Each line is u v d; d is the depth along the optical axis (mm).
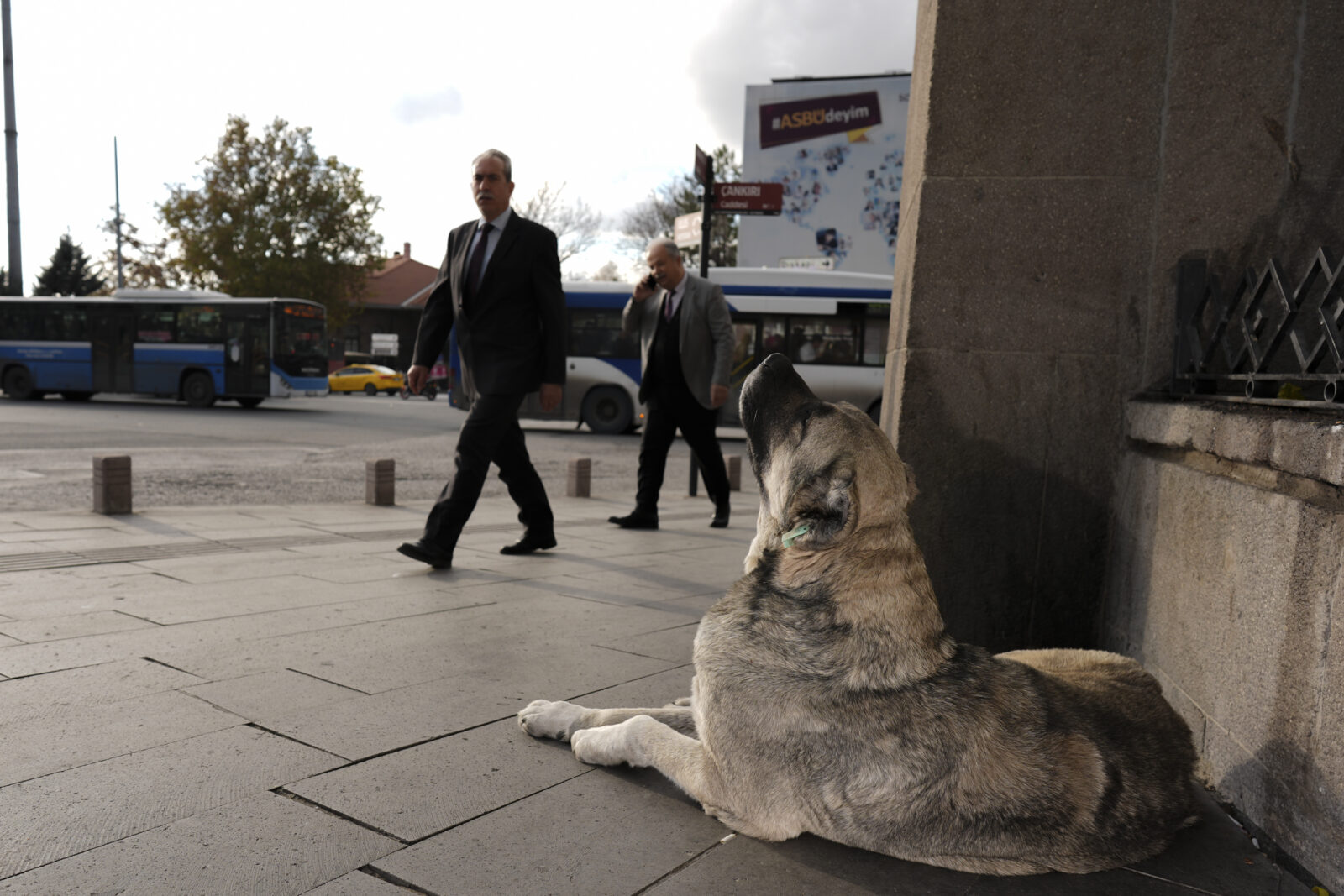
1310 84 3504
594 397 20578
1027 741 2275
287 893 1900
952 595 3895
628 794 2566
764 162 39750
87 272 59219
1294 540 2322
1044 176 3742
